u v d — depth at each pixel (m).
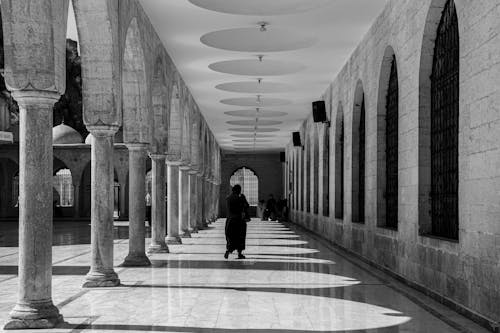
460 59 10.31
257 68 23.94
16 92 9.24
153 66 17.95
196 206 32.31
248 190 64.56
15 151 47.91
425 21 12.21
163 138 20.36
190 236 28.72
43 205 9.31
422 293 12.19
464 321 9.41
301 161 39.50
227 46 20.20
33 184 9.27
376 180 17.08
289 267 16.56
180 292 12.19
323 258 19.17
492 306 8.88
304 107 32.47
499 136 8.65
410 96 13.45
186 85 26.77
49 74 9.23
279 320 9.45
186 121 27.92
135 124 16.66
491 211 8.95
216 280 13.90
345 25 17.77
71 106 60.75
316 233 31.27
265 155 63.09
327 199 28.50
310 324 9.16
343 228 22.66
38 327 8.93
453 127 11.57
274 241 26.33
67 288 12.75
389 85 16.67
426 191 12.82
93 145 12.99
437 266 11.54
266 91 27.56
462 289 10.16
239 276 14.62
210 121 38.19
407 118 13.74
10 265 17.78
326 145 28.44
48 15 9.24
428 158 12.80
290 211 48.88
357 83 20.03
